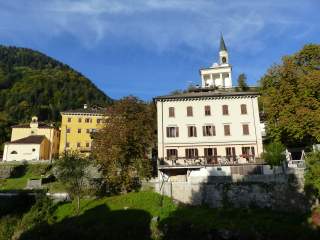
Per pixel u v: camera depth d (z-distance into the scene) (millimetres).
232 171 40938
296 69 47781
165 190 39750
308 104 43469
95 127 85062
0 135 96938
